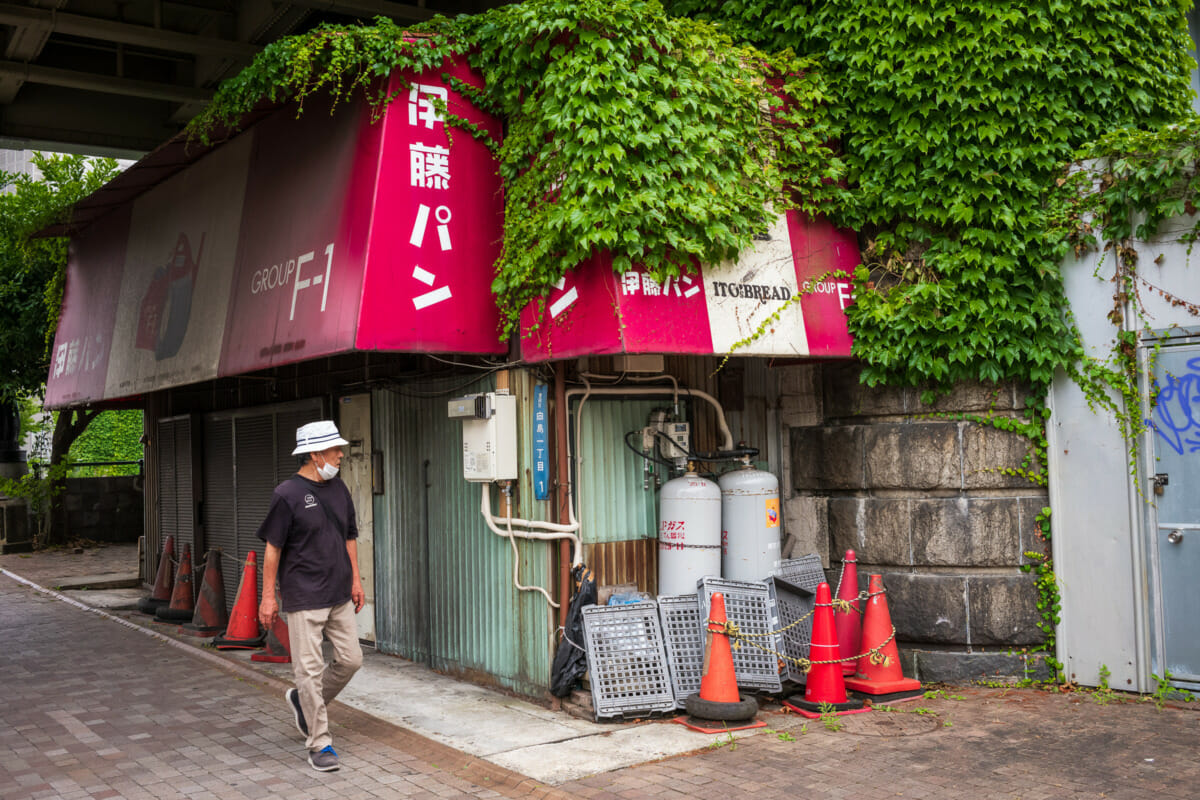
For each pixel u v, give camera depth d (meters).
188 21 12.64
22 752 5.92
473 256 6.79
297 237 7.33
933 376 7.12
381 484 8.89
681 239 6.08
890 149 7.13
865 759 5.40
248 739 6.16
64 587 13.60
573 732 6.07
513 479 7.06
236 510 11.48
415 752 5.83
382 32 6.52
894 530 7.23
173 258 9.95
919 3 6.96
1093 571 6.74
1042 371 6.82
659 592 7.15
